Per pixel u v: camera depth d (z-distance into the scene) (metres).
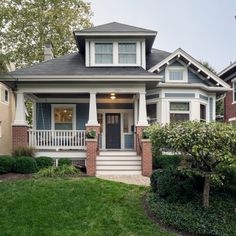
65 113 20.41
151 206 9.74
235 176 10.98
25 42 30.67
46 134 17.03
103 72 17.31
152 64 20.23
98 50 18.91
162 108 18.97
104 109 20.70
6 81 16.48
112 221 9.12
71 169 14.40
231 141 8.80
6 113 23.72
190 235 8.59
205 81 20.30
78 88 16.81
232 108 24.05
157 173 11.12
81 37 18.75
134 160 16.06
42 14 30.12
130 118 20.75
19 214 9.47
